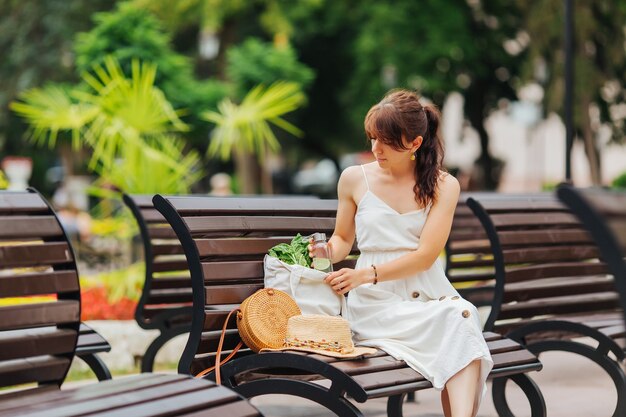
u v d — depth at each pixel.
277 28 29.67
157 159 10.00
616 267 3.03
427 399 6.31
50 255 3.69
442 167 4.72
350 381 3.85
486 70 30.36
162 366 7.61
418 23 29.17
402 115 4.54
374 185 4.73
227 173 33.75
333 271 4.70
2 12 31.53
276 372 4.33
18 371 3.57
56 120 10.60
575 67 25.62
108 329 7.64
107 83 10.41
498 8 30.94
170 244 6.68
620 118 27.66
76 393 3.35
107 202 11.39
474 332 4.29
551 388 6.68
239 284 4.55
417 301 4.61
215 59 31.25
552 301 6.07
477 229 7.55
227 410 3.33
